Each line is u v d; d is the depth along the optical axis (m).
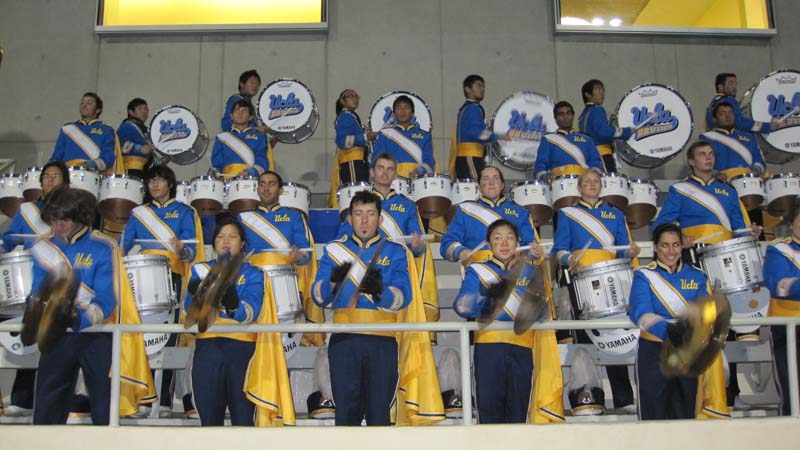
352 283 5.16
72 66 11.18
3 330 4.86
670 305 5.29
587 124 9.04
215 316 4.71
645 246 7.74
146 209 6.75
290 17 11.33
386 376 5.00
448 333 7.53
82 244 5.14
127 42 11.27
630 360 5.97
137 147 8.92
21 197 7.74
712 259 6.23
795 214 5.65
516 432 4.82
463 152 8.86
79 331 4.83
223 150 8.57
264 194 6.74
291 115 9.25
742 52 11.41
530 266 5.38
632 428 4.86
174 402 6.73
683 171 10.77
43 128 10.98
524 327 4.65
